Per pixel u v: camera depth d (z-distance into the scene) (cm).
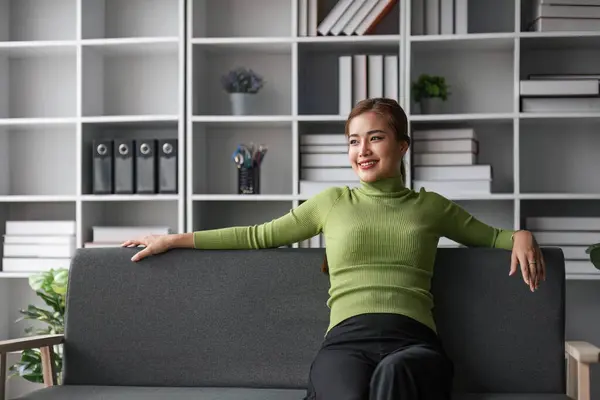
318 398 192
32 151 384
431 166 334
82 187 349
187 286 235
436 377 187
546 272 225
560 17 327
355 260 217
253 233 235
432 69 361
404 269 215
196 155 352
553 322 224
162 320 234
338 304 216
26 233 353
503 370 223
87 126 355
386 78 338
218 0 372
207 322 233
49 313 317
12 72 383
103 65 376
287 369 229
